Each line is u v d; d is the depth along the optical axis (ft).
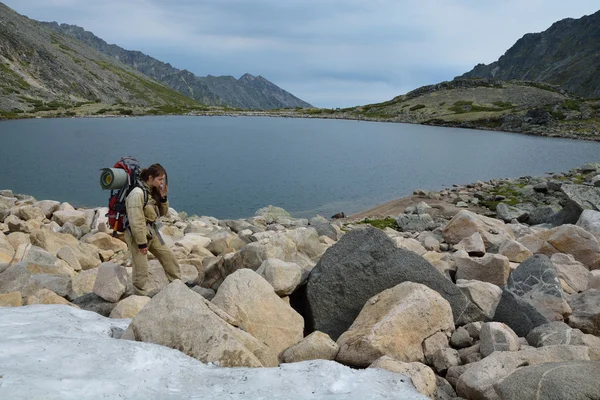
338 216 101.04
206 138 316.60
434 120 494.18
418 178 163.22
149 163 192.34
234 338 18.07
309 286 28.53
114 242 51.67
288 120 571.69
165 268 32.24
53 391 12.66
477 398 18.30
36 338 16.38
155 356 16.35
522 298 27.96
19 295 26.50
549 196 103.86
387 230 69.36
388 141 308.60
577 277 34.88
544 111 415.03
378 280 27.86
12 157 200.44
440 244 54.80
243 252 33.27
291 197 129.59
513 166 195.21
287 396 14.21
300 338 24.56
